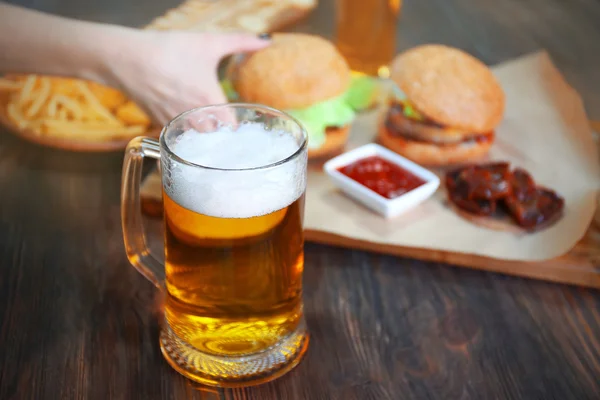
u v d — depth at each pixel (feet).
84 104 2.48
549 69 2.81
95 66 2.41
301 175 1.60
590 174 2.41
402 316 1.88
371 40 2.85
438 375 1.73
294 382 1.70
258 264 1.59
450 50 2.68
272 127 1.70
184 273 1.61
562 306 1.92
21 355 1.74
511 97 2.72
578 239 2.12
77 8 3.10
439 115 2.46
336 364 1.74
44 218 2.13
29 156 2.35
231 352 1.69
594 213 2.23
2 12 2.46
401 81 2.54
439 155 2.48
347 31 2.85
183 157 1.59
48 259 2.00
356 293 1.94
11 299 1.88
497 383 1.71
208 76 2.42
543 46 3.02
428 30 3.09
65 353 1.75
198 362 1.70
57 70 2.47
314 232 2.10
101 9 3.10
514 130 2.60
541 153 2.50
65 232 2.09
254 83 2.51
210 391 1.67
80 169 2.31
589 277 1.99
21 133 2.39
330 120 2.50
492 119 2.51
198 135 1.67
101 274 1.96
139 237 1.77
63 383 1.68
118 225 2.12
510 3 3.35
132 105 2.51
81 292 1.91
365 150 2.43
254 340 1.67
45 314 1.84
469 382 1.71
